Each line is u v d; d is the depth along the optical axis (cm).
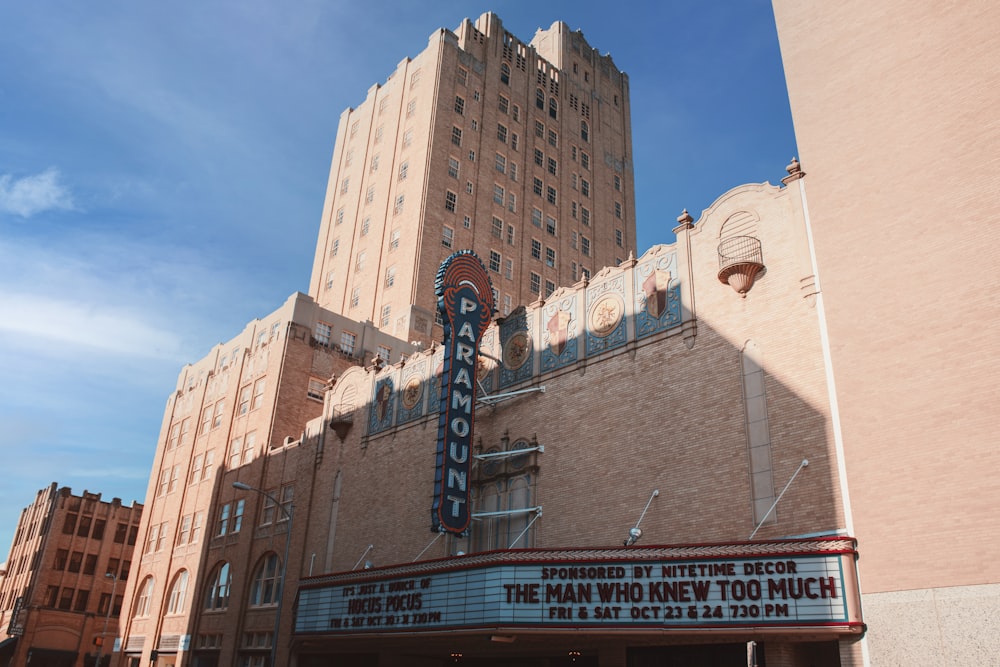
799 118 2484
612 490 2636
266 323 5728
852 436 2059
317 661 3547
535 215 7731
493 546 2995
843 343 2161
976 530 1775
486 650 2803
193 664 4706
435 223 6831
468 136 7444
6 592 8856
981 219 1991
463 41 7894
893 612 1834
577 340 2983
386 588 2772
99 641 6047
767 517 2177
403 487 3581
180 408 6469
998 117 2039
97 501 8650
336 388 4378
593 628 2134
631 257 2875
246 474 5019
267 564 4431
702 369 2508
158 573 5581
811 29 2564
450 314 3075
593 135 8881
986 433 1827
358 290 7244
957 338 1942
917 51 2266
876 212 2203
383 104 8181
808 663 2144
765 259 2447
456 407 2967
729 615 1972
